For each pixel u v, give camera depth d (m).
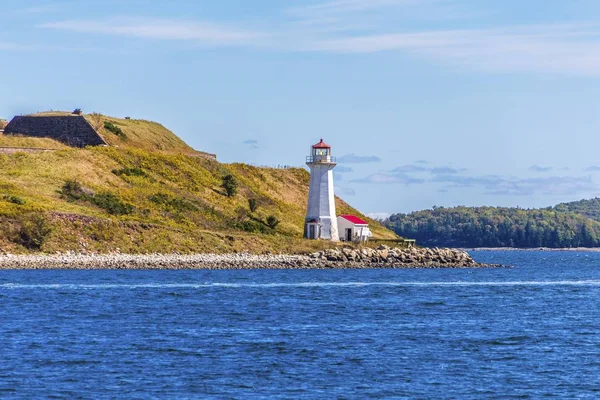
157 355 83.38
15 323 102.50
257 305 124.94
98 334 95.44
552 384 73.12
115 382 72.25
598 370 78.50
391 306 126.38
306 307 123.56
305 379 74.00
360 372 76.88
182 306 122.44
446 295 145.38
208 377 74.44
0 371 75.19
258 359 81.94
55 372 75.25
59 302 123.88
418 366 79.50
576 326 106.31
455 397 68.88
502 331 101.12
